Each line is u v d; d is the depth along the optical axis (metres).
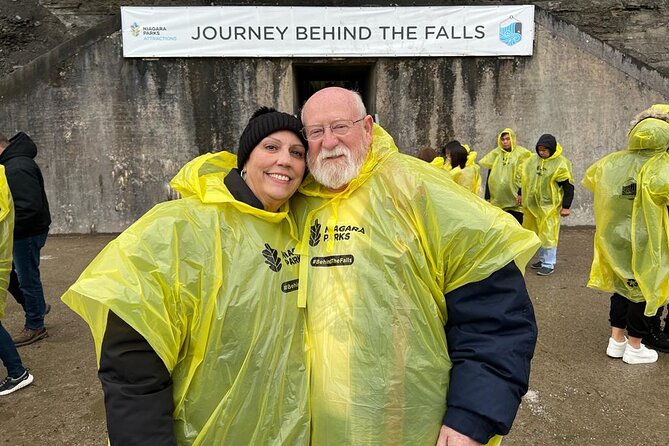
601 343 4.47
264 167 1.61
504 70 9.86
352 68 10.60
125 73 9.54
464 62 9.82
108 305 1.38
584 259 7.56
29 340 4.57
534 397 3.54
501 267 1.63
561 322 4.98
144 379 1.41
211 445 1.50
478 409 1.53
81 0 12.10
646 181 3.76
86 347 4.50
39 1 12.09
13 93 9.43
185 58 9.55
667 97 9.94
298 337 1.62
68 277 6.75
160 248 1.48
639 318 3.96
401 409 1.57
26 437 3.14
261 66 9.66
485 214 1.66
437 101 9.90
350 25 9.61
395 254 1.62
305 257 1.69
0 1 11.84
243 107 9.72
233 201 1.56
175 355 1.47
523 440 3.04
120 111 9.62
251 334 1.51
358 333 1.58
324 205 1.73
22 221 4.29
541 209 6.68
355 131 1.69
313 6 9.53
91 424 3.28
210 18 9.46
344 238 1.67
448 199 1.66
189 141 9.75
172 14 9.42
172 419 1.47
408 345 1.59
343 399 1.56
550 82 9.91
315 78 12.49
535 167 6.72
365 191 1.71
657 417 3.28
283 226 1.71
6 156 4.36
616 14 12.28
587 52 9.84
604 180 4.03
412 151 10.01
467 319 1.65
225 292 1.50
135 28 9.40
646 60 12.30
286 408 1.58
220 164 1.82
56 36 12.07
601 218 4.05
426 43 9.73
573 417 3.29
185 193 1.70
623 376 3.84
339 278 1.63
